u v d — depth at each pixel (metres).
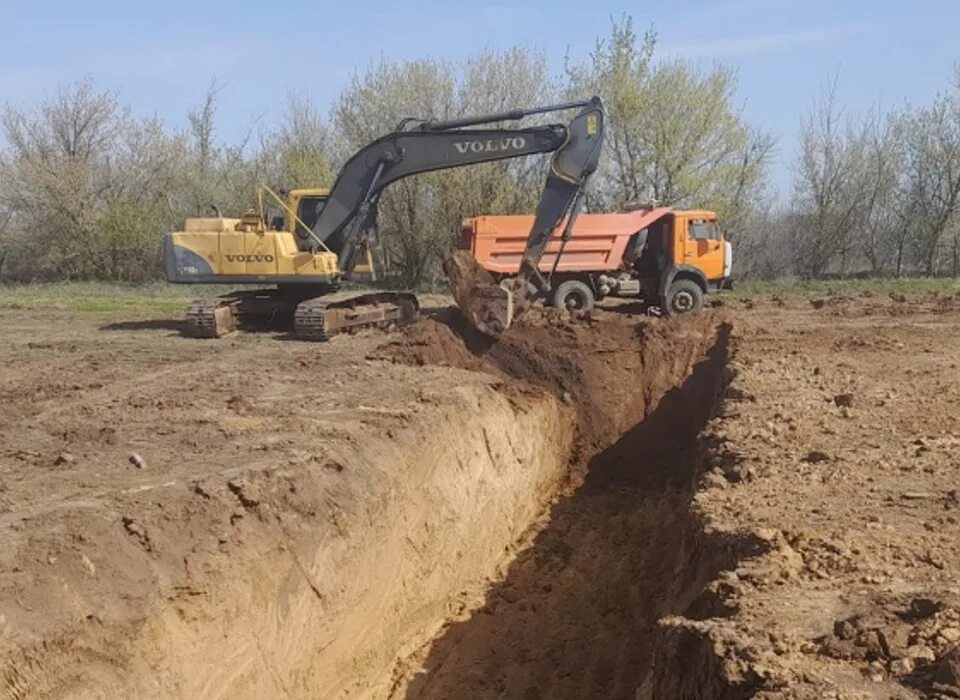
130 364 14.51
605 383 15.11
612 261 21.11
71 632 5.18
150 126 40.69
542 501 13.02
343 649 7.40
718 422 9.78
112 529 6.12
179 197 39.97
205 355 15.52
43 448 8.65
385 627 8.16
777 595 5.46
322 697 7.04
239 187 38.97
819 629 4.99
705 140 33.09
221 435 9.09
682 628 5.30
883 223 36.56
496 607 9.66
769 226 37.34
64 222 38.81
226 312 18.39
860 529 6.52
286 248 17.88
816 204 36.72
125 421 9.81
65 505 6.48
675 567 8.44
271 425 9.49
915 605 5.15
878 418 9.77
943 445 8.69
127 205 38.53
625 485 13.90
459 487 10.11
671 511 12.25
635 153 33.38
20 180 38.75
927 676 4.44
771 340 15.76
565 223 19.50
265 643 6.45
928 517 6.80
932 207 35.59
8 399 11.33
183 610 5.87
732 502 7.25
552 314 16.97
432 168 17.81
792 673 4.49
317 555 7.20
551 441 13.65
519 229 20.62
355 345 16.59
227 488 7.12
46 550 5.68
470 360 15.00
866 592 5.45
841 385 11.62
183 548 6.24
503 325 15.22
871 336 16.36
